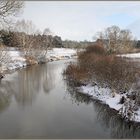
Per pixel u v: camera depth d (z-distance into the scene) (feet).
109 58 90.48
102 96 52.13
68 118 40.81
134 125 36.29
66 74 86.33
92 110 45.16
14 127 36.70
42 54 156.87
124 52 224.12
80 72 73.87
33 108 46.83
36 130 35.53
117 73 58.59
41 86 69.05
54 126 37.11
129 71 62.49
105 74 61.16
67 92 60.64
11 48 165.27
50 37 185.98
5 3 68.08
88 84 64.34
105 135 34.01
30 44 144.77
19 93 60.39
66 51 255.91
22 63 126.41
